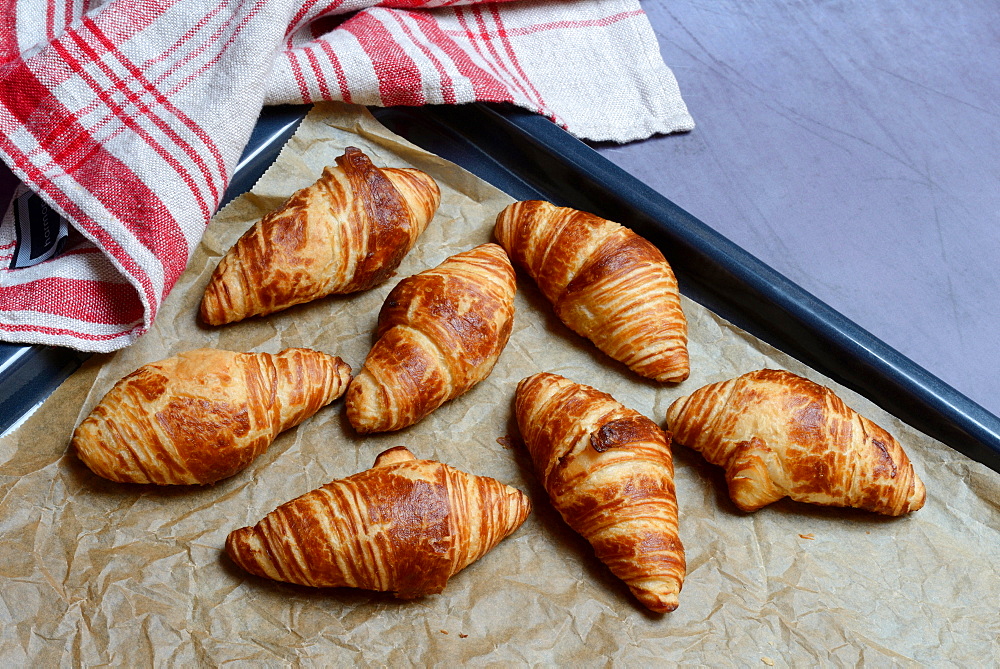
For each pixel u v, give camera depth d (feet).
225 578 2.13
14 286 2.24
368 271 2.35
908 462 2.23
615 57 2.72
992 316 2.46
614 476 2.15
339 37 2.49
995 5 2.97
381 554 2.07
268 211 2.44
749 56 2.81
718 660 2.11
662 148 2.64
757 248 2.51
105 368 2.27
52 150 2.24
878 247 2.53
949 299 2.47
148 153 2.26
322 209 2.32
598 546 2.15
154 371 2.18
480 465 2.26
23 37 2.40
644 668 2.09
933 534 2.24
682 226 2.44
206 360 2.18
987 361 2.41
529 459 2.27
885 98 2.76
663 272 2.37
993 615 2.17
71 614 2.08
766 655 2.12
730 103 2.72
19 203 2.31
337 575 2.08
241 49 2.32
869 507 2.22
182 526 2.16
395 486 2.10
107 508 2.16
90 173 2.24
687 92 2.73
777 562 2.20
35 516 2.14
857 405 2.32
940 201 2.60
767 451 2.21
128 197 2.24
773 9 2.91
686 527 2.23
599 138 2.62
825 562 2.21
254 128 2.50
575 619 2.13
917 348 2.42
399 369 2.23
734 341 2.39
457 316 2.26
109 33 2.29
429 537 2.07
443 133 2.64
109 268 2.27
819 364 2.40
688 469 2.29
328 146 2.52
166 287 2.25
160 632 2.08
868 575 2.20
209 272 2.38
